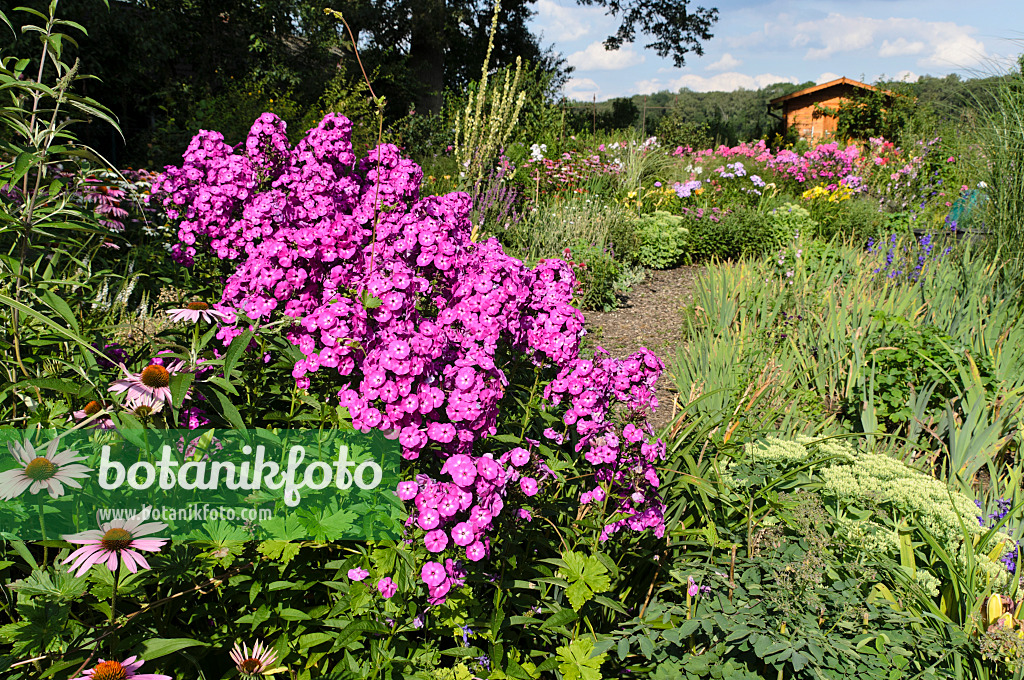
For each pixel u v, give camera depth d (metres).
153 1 14.21
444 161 11.30
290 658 1.95
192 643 1.69
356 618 1.90
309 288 2.46
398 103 21.77
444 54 25.44
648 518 2.55
